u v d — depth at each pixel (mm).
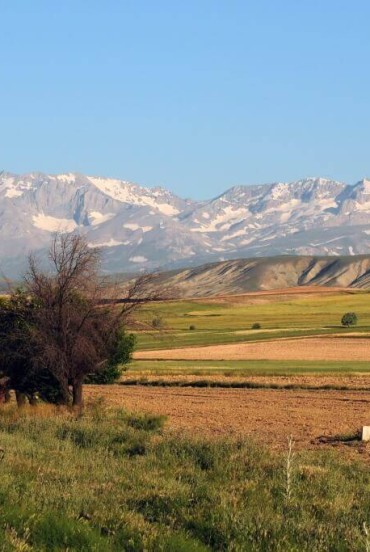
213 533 20469
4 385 60750
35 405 58375
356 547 19281
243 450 32875
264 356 146625
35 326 58219
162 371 110625
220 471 29125
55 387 61406
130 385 97312
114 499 23594
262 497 24203
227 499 23531
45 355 57750
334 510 23000
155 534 19859
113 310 59375
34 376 60906
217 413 64938
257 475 28109
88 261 59188
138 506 23125
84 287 58906
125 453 35688
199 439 35969
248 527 20453
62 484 25750
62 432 40719
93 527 20500
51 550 18781
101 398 64188
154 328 62000
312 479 27375
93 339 58719
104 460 32094
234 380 97625
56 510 21281
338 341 179875
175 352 157000
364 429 46094
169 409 68375
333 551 19516
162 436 41000
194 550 19062
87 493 24000
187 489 25062
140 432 41062
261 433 50938
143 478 27234
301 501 23969
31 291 58656
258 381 96375
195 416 62562
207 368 116750
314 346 168375
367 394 83562
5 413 52219
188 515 21797
